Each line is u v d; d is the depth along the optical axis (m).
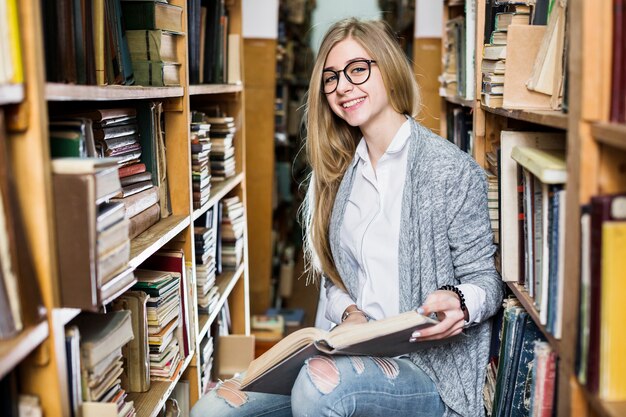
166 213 2.38
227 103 3.57
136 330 2.02
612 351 1.19
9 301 1.20
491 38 2.25
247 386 1.78
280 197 5.95
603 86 1.22
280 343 1.76
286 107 5.91
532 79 1.89
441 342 1.83
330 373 1.74
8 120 1.25
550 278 1.49
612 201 1.17
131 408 1.83
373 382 1.78
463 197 1.94
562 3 1.67
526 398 1.74
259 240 4.72
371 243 2.04
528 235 1.71
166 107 2.42
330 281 2.30
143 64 2.19
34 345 1.24
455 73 3.31
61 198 1.32
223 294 3.07
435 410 1.89
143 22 2.15
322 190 2.26
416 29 4.24
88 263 1.33
